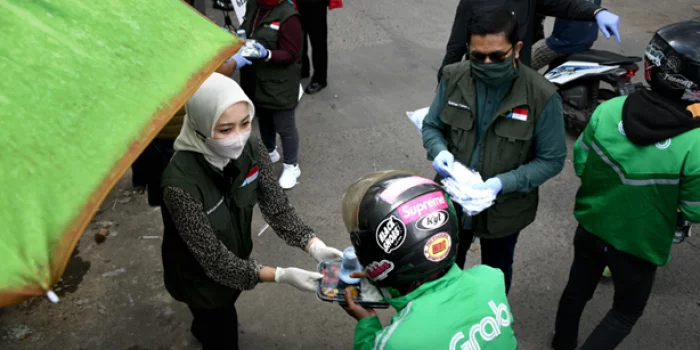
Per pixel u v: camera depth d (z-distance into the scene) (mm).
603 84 6035
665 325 3143
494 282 1603
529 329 3145
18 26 947
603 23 3039
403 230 1424
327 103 5535
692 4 8141
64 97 928
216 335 2518
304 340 3104
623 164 2213
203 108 1874
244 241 2330
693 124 2025
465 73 2402
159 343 3066
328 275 2029
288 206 2439
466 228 2566
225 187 2078
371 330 1694
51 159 878
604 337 2539
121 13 1091
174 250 2189
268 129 4312
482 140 2404
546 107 2254
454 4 8078
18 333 3098
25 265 796
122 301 3326
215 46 1184
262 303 3336
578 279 2658
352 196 1589
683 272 3523
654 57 2066
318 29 5309
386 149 4840
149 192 3562
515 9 3088
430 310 1453
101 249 3717
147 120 991
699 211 2100
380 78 6023
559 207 4168
